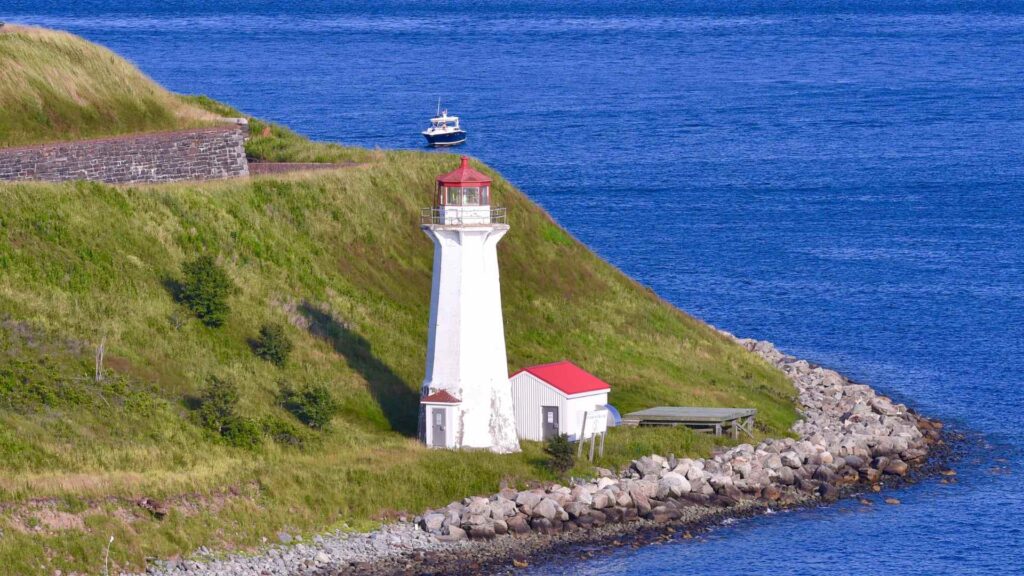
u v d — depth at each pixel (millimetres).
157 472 171000
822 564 177250
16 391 177875
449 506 179375
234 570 158000
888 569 176500
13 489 158250
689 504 191125
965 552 182625
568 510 182000
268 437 187125
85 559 153250
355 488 178375
